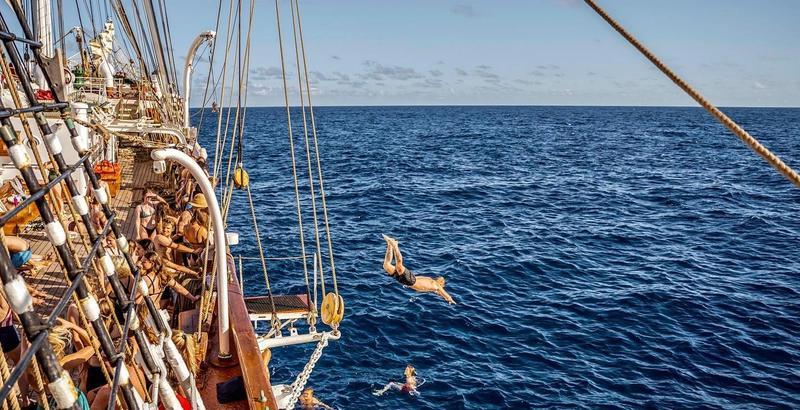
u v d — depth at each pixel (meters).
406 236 29.84
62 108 3.85
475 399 14.79
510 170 58.78
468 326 18.64
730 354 17.06
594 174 56.66
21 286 2.27
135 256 7.64
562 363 16.48
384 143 93.12
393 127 147.25
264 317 9.55
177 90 20.89
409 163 63.34
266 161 62.53
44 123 3.34
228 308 6.99
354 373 15.84
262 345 9.20
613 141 104.50
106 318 6.51
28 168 2.76
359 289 21.55
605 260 26.11
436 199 41.09
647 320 19.30
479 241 29.03
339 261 25.08
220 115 9.75
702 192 46.06
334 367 16.11
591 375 15.88
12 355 4.96
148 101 17.98
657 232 31.70
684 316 19.66
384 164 61.97
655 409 14.45
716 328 18.75
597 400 14.78
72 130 4.00
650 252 27.64
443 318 19.16
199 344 6.84
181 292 8.31
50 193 3.19
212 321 7.84
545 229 31.95
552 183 50.06
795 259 26.81
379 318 18.98
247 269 23.59
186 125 19.31
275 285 22.03
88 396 5.50
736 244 29.45
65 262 2.94
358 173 54.28
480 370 16.06
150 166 19.86
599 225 33.25
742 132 2.34
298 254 26.02
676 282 23.06
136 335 4.14
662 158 74.00
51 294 8.79
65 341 5.40
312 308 9.70
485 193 44.03
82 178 11.61
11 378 2.08
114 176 14.95
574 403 14.65
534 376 15.80
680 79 2.46
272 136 104.81
